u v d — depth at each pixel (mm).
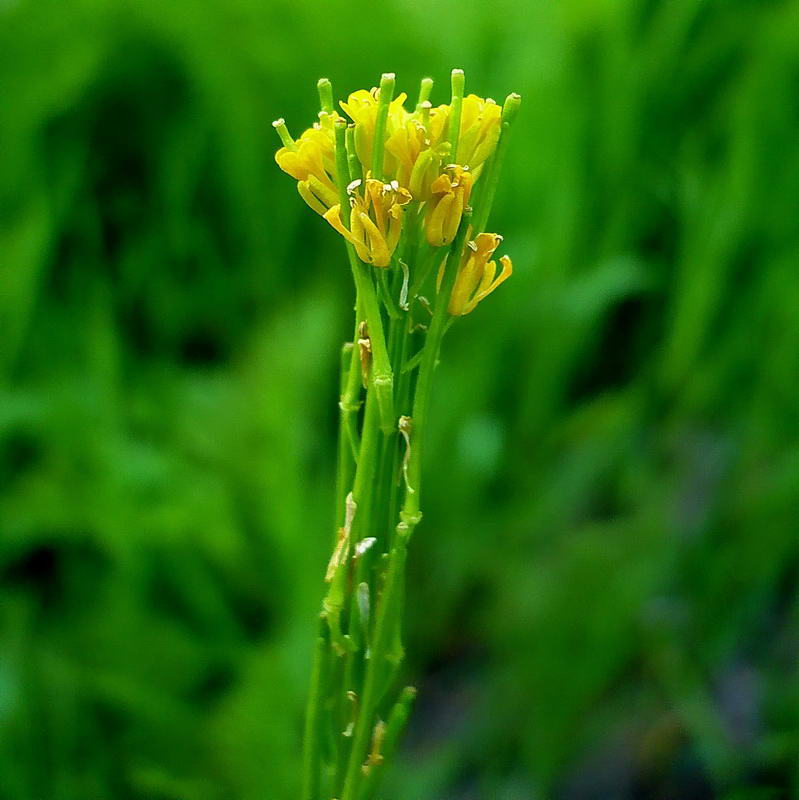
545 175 422
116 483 352
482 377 396
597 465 394
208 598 361
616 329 441
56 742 313
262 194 436
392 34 446
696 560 371
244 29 425
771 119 405
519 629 365
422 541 390
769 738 315
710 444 407
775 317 397
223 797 308
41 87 415
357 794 249
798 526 355
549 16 428
